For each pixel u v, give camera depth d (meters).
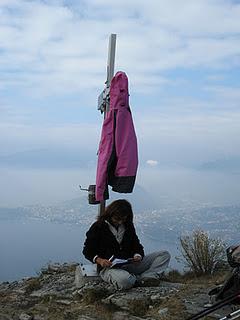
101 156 4.03
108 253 3.96
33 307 3.87
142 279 4.02
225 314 3.02
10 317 3.65
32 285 4.47
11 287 4.66
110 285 3.93
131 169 3.97
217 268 4.64
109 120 4.02
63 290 4.19
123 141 3.97
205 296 3.53
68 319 3.46
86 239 4.03
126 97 4.03
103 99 4.34
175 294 3.63
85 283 4.05
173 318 3.16
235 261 3.01
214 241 4.76
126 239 4.02
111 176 4.02
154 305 3.50
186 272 4.68
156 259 4.15
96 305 3.61
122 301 3.56
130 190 3.97
